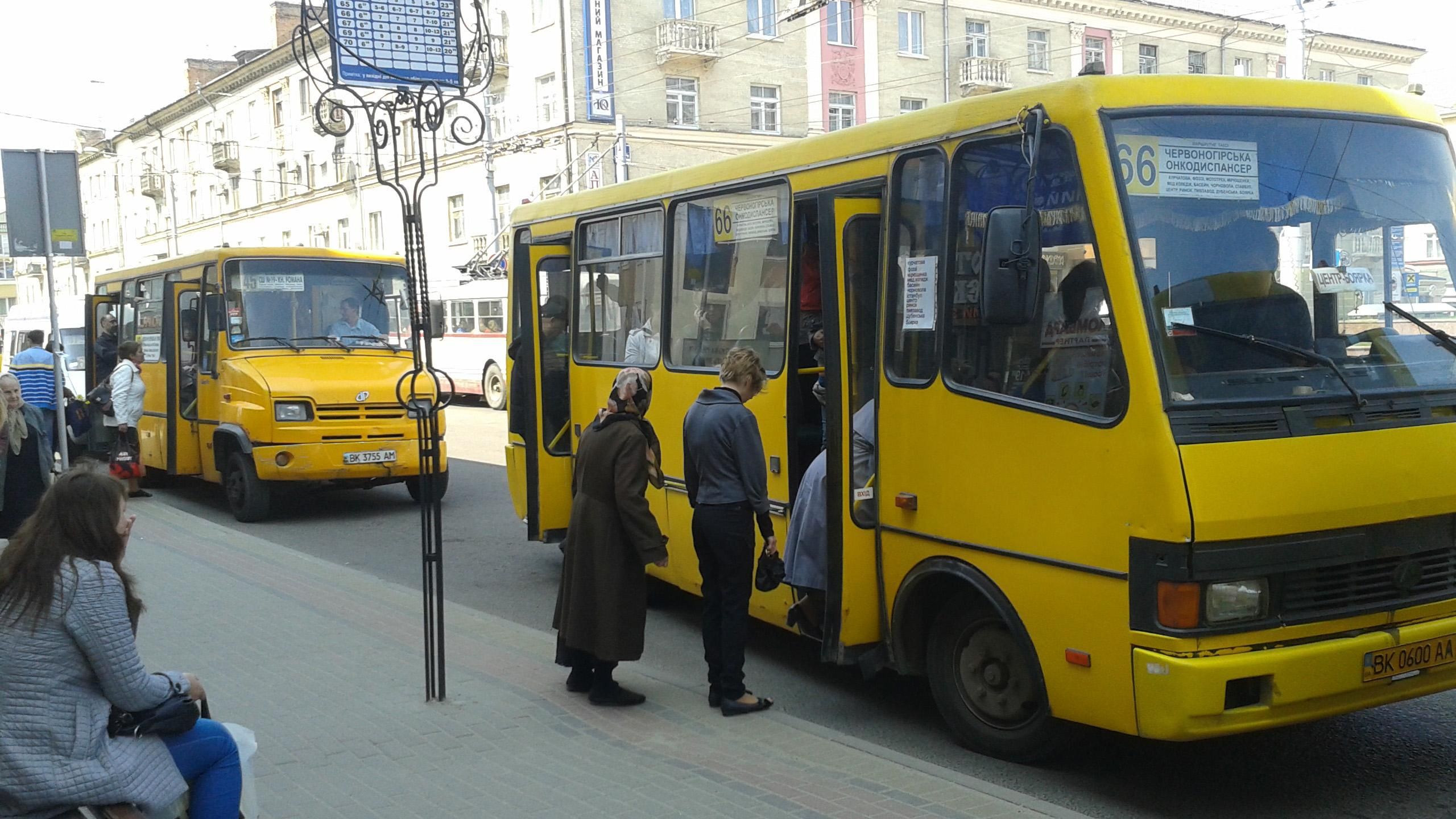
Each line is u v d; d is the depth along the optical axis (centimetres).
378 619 811
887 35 4150
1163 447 455
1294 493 461
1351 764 549
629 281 861
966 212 554
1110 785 528
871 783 499
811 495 616
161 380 1515
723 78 3859
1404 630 484
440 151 4184
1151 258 482
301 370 1312
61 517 352
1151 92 505
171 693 369
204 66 6172
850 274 598
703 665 750
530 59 3791
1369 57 5075
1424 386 510
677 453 794
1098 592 479
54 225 1221
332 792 498
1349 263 522
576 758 537
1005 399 523
